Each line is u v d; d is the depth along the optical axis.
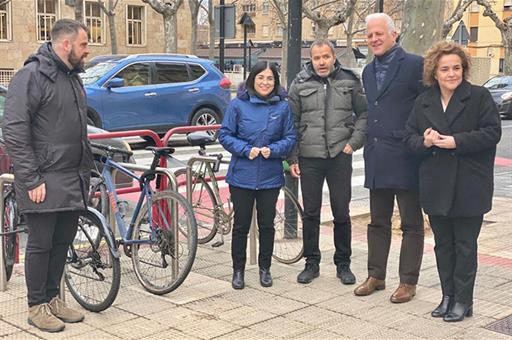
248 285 5.36
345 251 5.48
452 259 4.60
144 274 5.37
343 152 5.29
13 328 4.41
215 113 15.23
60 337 4.27
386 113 4.84
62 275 4.69
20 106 4.07
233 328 4.43
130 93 13.80
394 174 4.82
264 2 64.25
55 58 4.21
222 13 18.22
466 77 4.39
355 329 4.41
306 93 5.28
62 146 4.22
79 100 4.33
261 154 5.08
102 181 5.50
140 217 5.20
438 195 4.40
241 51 60.25
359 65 41.19
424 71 4.47
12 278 5.50
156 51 40.59
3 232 5.18
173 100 14.43
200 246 6.67
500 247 6.61
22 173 4.10
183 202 4.96
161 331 4.37
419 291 5.19
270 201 5.25
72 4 20.09
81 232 4.84
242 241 5.27
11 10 34.62
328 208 8.61
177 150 13.89
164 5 25.88
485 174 4.38
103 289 4.76
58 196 4.21
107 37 38.59
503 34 36.66
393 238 6.83
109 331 4.38
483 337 4.26
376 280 5.13
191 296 5.08
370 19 4.87
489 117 4.29
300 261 6.14
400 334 4.32
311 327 4.45
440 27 7.31
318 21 21.08
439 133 4.36
